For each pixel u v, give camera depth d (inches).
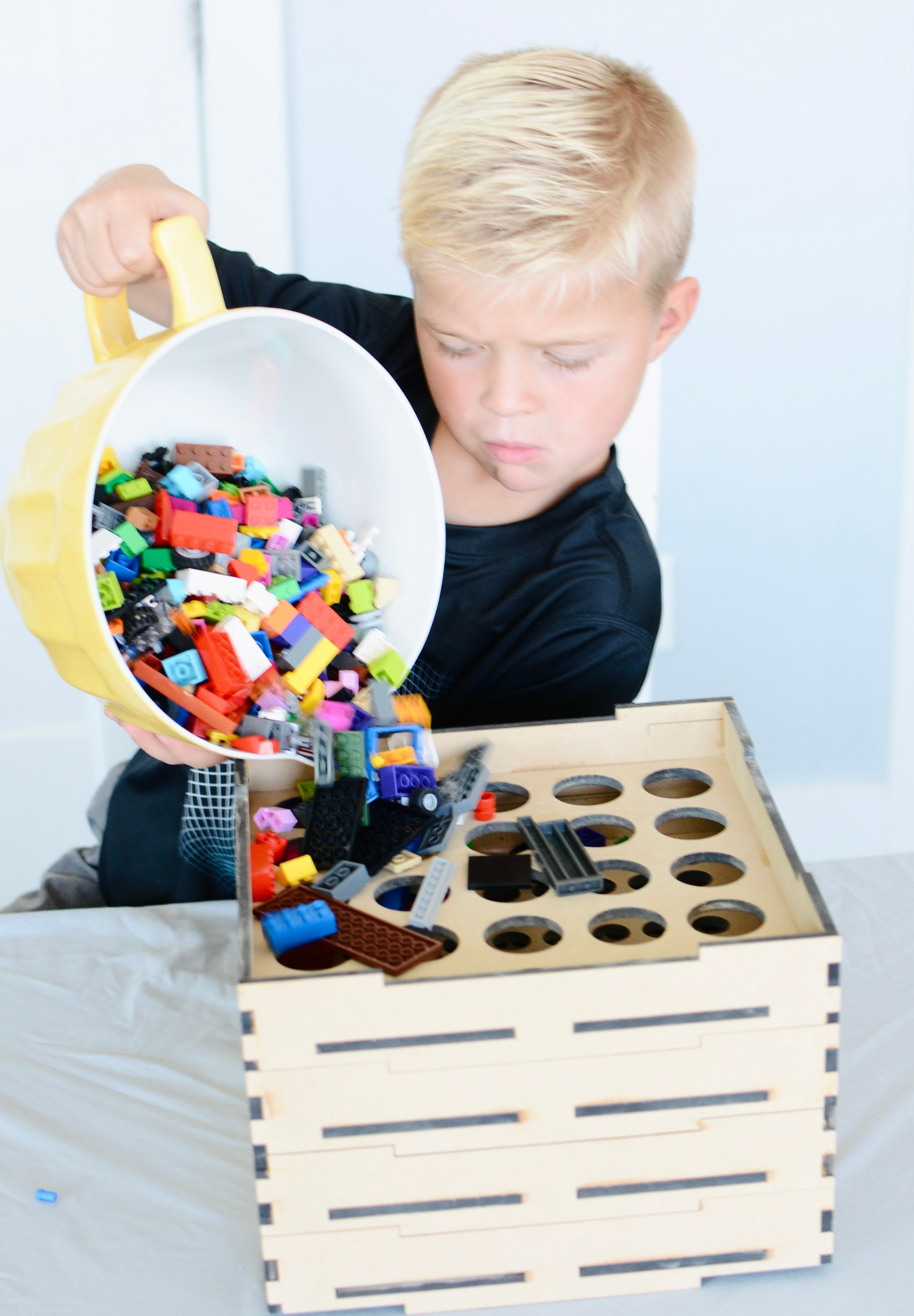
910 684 58.8
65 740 57.5
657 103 25.1
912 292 52.9
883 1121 21.2
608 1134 17.4
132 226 22.2
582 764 24.3
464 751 24.0
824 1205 18.0
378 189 50.8
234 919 28.4
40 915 28.0
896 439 55.7
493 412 24.1
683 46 49.5
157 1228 19.5
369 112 49.7
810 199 51.8
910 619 57.7
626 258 22.5
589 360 23.5
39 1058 23.2
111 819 33.6
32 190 49.4
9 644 55.5
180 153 49.6
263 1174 17.1
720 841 21.2
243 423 26.0
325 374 23.9
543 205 22.0
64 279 50.9
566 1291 18.2
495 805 22.9
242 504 24.7
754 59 49.8
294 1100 16.8
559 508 31.6
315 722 22.6
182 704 22.0
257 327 22.9
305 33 48.3
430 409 33.3
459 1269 17.9
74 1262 18.8
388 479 24.9
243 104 48.1
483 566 31.4
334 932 18.3
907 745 60.0
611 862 20.7
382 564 25.7
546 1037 16.8
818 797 60.7
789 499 56.4
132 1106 22.1
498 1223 17.7
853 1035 23.5
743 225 51.9
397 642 25.2
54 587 19.9
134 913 28.2
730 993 16.8
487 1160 17.4
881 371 54.6
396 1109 17.0
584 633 30.2
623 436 52.4
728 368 54.0
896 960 25.8
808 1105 17.4
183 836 32.6
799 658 59.4
